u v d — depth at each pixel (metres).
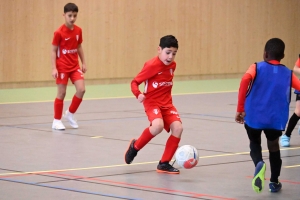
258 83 7.62
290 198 7.48
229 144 11.79
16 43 22.92
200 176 8.74
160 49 8.97
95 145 11.39
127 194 7.49
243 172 9.08
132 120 15.16
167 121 9.13
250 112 7.68
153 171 9.05
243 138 12.59
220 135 12.96
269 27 30.31
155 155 10.44
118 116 15.89
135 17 25.84
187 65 27.58
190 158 8.82
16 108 17.27
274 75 7.62
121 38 25.56
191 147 8.92
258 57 30.12
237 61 29.34
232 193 7.69
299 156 10.64
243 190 7.87
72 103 13.57
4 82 22.80
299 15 31.67
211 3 28.02
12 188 7.73
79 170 9.02
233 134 13.12
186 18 27.28
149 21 26.25
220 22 28.42
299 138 12.86
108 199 7.19
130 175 8.72
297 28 31.67
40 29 23.45
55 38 13.21
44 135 12.52
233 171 9.14
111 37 25.27
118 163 9.65
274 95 7.61
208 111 17.31
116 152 10.68
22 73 23.20
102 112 16.67
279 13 30.70
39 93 21.62
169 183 8.23
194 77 27.98
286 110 7.74
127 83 26.02
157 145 11.50
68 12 13.17
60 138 12.17
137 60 26.17
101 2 24.83
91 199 7.18
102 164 9.54
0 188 7.72
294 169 9.39
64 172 8.84
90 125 14.16
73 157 10.12
